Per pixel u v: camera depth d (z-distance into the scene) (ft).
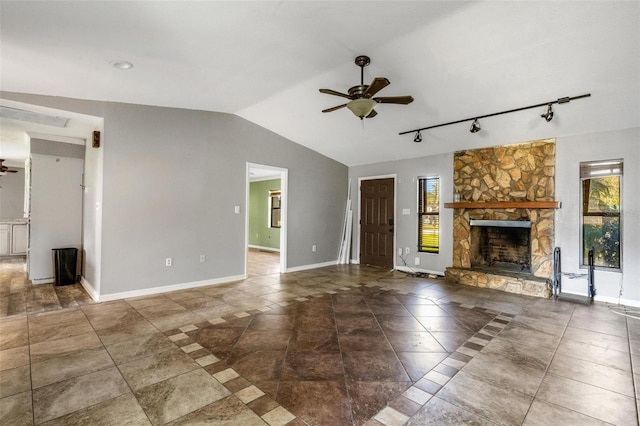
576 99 12.32
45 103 12.05
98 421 5.88
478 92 12.82
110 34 8.00
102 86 11.68
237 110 16.56
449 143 18.19
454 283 17.44
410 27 8.87
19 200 28.09
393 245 22.04
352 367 8.06
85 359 8.29
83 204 17.25
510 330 10.68
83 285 16.05
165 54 9.35
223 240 17.28
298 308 12.82
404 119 16.15
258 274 19.71
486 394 6.91
